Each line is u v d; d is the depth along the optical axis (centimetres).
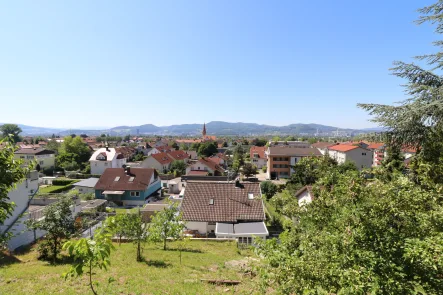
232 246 1566
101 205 2683
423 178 559
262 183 3322
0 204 419
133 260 1125
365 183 536
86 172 5366
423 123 618
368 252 387
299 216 730
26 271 908
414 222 426
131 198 3375
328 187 682
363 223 428
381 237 420
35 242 1484
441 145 615
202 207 2058
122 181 3453
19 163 439
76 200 2092
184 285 816
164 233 1378
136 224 1152
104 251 350
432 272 360
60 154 5988
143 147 9375
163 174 5072
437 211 419
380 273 366
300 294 386
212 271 999
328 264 387
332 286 374
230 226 1895
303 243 492
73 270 355
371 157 4862
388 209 430
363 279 349
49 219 1123
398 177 514
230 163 7269
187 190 2206
